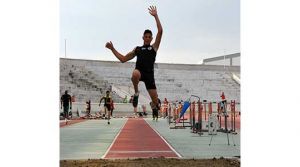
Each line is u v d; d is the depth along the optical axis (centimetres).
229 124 1625
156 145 862
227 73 4469
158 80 4241
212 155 700
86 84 3791
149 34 422
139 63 418
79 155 702
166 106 2291
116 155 700
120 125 1645
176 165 589
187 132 1231
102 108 2925
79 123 1817
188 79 4328
